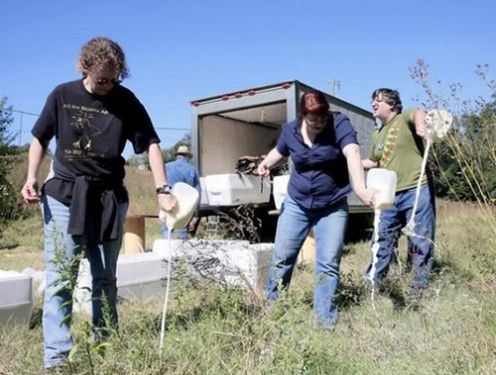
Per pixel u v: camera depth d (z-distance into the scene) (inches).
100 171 114.3
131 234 313.7
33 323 148.8
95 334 102.0
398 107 183.8
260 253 181.3
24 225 519.8
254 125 486.3
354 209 401.1
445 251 202.1
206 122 421.4
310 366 92.8
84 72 110.3
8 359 111.6
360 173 132.0
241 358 94.4
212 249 165.9
